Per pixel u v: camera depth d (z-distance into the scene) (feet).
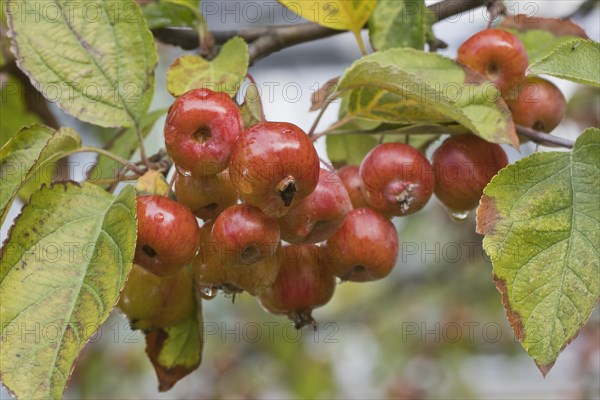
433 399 4.37
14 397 1.59
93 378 3.85
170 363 1.88
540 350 1.65
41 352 1.61
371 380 4.30
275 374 4.21
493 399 5.97
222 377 4.23
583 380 4.67
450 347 4.33
